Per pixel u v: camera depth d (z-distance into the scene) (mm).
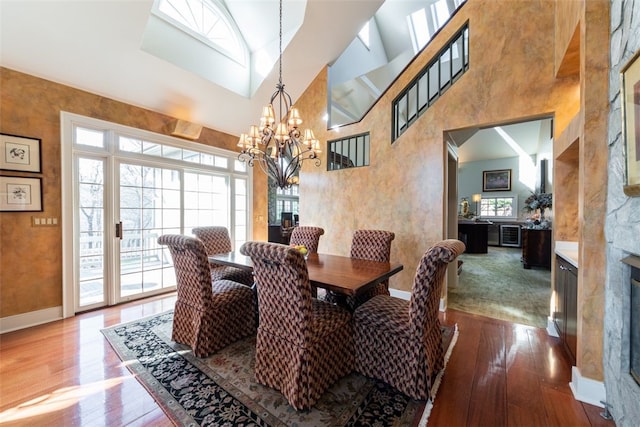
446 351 2281
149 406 1643
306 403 1604
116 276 3445
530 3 2691
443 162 3254
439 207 3279
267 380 1803
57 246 2965
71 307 3053
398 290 3607
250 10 3816
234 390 1780
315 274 2148
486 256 7035
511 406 1637
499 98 2861
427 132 3354
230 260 2725
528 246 5520
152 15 3123
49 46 2645
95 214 3295
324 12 3492
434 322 1892
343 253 4207
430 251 1657
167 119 3951
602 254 1645
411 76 3543
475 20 2998
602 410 1592
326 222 4414
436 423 1508
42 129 2852
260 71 4191
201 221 4543
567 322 2197
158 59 3207
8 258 2680
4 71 2621
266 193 5754
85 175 3203
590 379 1671
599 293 1656
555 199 2621
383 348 1835
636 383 1332
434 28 5988
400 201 3607
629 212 1354
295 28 3648
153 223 3873
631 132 1283
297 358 1628
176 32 3361
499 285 4324
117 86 3262
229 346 2350
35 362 2113
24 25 2438
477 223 7438
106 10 2570
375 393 1757
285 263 1544
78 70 2932
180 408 1620
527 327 2756
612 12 1559
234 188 5074
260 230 5590
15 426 1501
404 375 1738
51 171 2918
